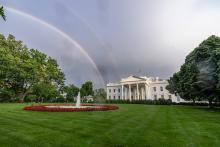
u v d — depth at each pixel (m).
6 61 40.28
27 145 6.21
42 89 49.69
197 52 26.11
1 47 42.19
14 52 45.69
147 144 6.38
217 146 6.16
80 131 8.31
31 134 7.69
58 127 9.28
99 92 54.34
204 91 25.41
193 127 9.60
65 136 7.38
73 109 19.48
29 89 48.78
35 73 47.28
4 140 6.78
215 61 22.67
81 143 6.45
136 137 7.30
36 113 16.39
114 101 56.78
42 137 7.19
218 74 20.91
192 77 26.23
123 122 11.30
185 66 31.02
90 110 19.88
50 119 12.30
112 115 15.51
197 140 6.89
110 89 88.88
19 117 13.23
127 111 20.33
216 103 39.16
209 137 7.34
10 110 19.31
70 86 72.25
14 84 46.22
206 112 19.83
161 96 77.81
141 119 12.95
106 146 6.16
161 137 7.33
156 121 11.94
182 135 7.68
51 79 57.66
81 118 12.99
